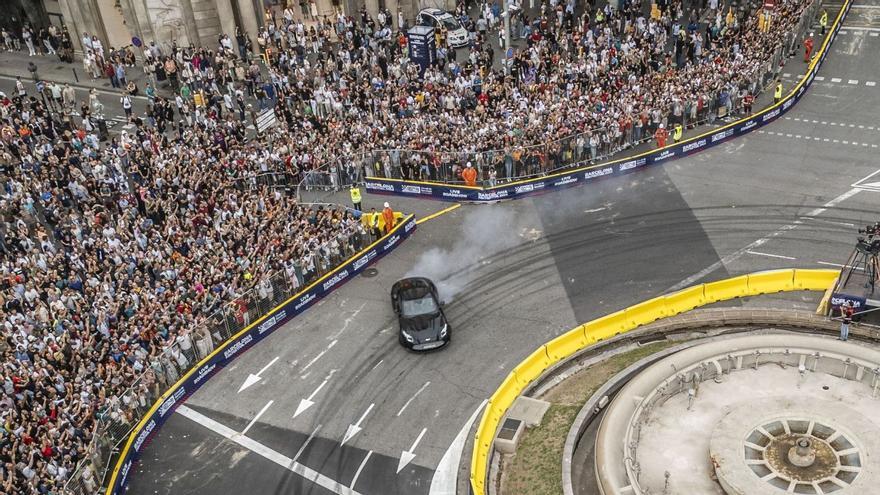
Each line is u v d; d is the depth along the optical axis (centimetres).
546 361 3469
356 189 4484
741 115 5359
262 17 6481
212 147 4806
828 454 2473
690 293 3738
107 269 3894
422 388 3478
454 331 3797
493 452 3023
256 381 3612
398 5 6775
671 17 6419
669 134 5203
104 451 3131
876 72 5875
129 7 6112
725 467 2453
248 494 3067
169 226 4103
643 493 2436
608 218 4525
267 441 3294
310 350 3762
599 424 2875
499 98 5412
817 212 4372
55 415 3166
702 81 5262
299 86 5497
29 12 6725
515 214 4662
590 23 6556
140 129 5009
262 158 4791
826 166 4806
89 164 4622
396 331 3825
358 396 3472
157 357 3459
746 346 2945
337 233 4209
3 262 3844
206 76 5628
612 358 3422
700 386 2853
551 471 2788
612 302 3866
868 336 3381
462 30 6494
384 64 5906
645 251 4203
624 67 5519
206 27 6275
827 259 3988
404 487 3031
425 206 4841
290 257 4038
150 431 3366
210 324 3662
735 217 4400
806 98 5631
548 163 4884
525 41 6462
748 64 5419
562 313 3834
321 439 3278
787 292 3775
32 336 3422
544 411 3128
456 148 4878
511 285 4072
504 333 3747
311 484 3081
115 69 5969
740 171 4847
